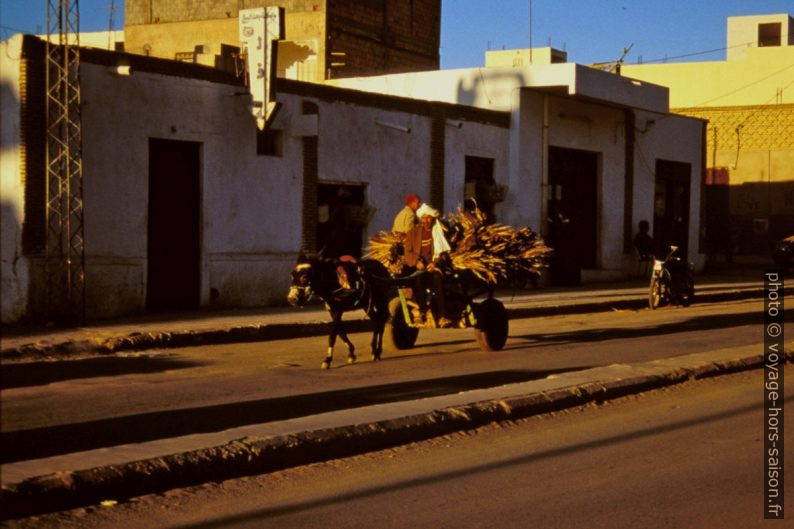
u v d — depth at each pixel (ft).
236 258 71.72
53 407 35.04
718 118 175.94
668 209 127.54
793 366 47.44
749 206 174.50
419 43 134.00
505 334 52.54
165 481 25.20
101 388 39.37
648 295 90.17
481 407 33.24
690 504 23.89
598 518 22.75
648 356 50.42
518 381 41.88
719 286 105.19
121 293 63.93
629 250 117.39
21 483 22.84
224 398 37.19
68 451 28.27
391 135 84.58
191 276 69.31
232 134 71.15
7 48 58.80
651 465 27.81
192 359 48.91
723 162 176.04
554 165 105.91
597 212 112.98
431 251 49.57
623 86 109.09
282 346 55.21
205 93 69.05
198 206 69.46
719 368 44.06
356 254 82.58
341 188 80.89
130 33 128.06
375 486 25.59
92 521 22.43
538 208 102.17
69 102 59.47
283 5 119.14
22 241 58.65
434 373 44.09
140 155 64.95
